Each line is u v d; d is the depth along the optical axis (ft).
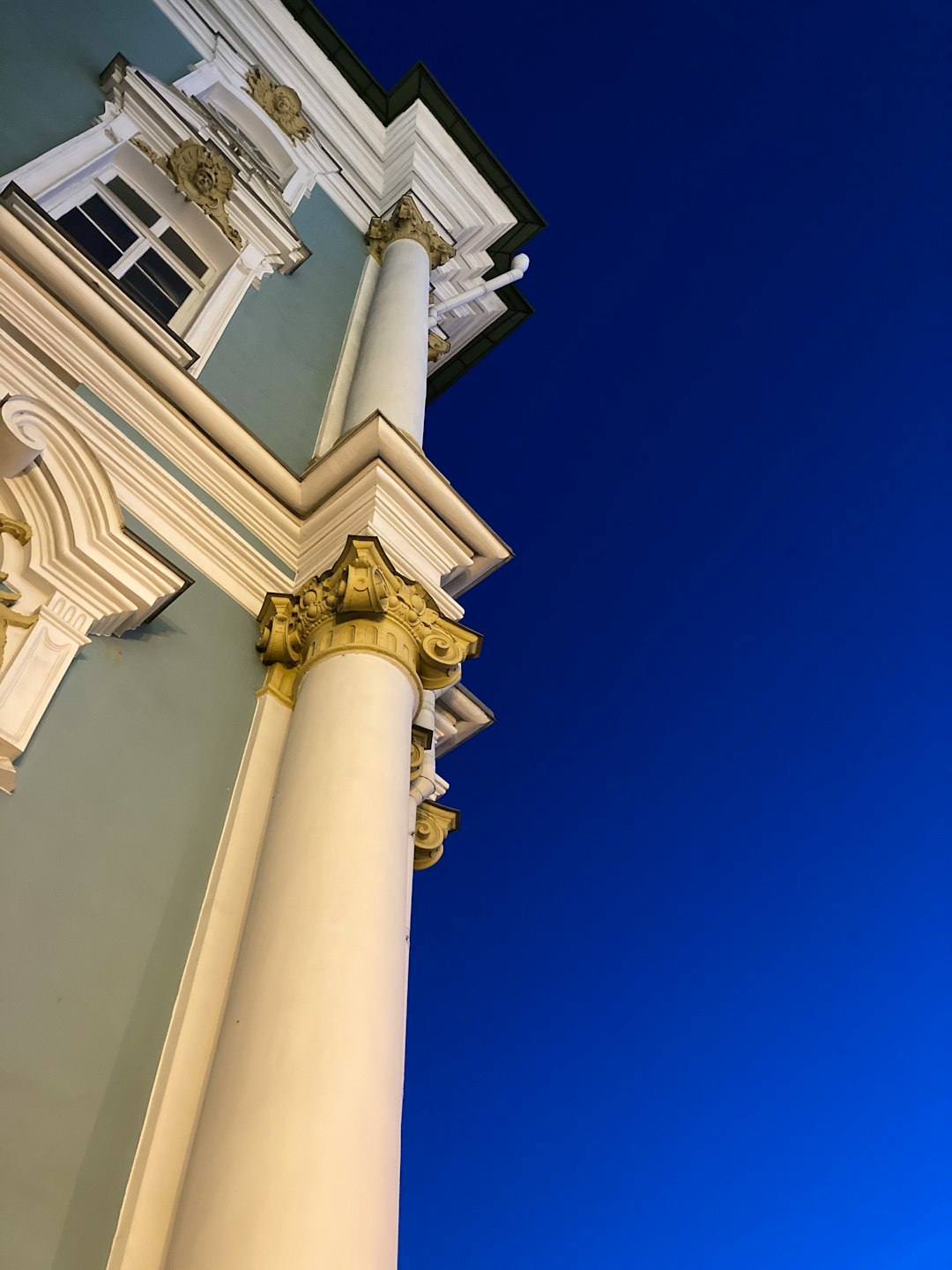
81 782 16.06
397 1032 14.32
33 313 20.30
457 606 22.68
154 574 17.89
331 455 23.59
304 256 32.04
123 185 28.76
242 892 16.72
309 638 20.36
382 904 15.38
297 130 38.58
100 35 30.99
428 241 38.88
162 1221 12.78
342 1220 11.78
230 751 18.89
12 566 16.67
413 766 21.62
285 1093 12.84
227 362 27.14
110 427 20.34
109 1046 14.06
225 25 38.29
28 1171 12.35
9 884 14.23
